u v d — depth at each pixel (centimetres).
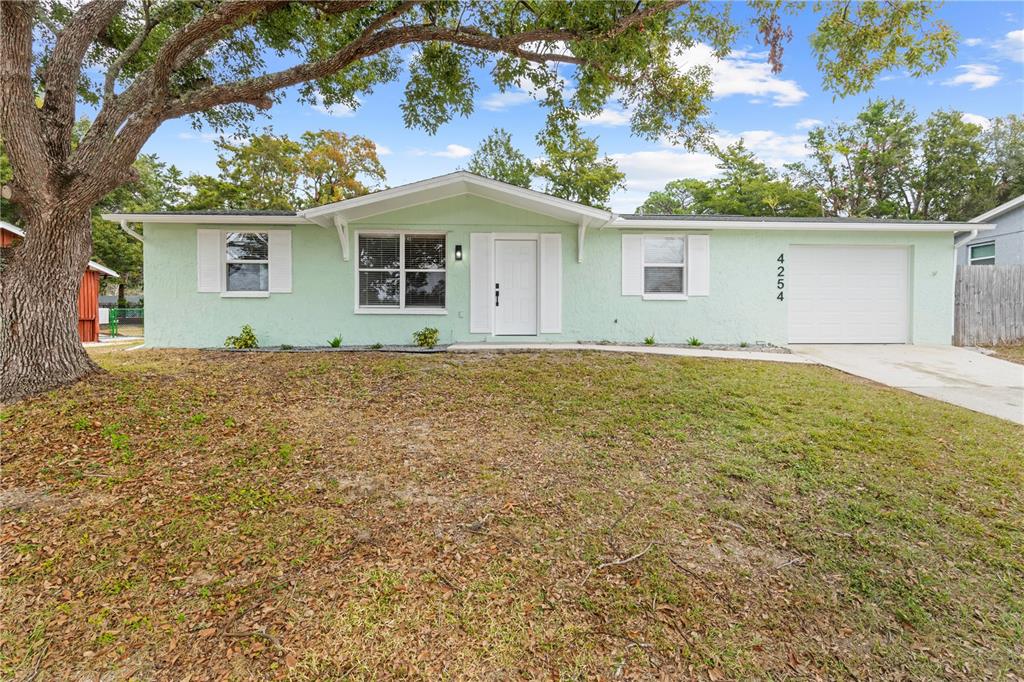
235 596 243
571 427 475
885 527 315
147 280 963
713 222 996
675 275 1027
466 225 980
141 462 377
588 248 1004
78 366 537
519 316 998
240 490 340
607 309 1009
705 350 909
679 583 262
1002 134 2183
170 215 934
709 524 314
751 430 467
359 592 247
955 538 304
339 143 2453
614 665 213
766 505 337
